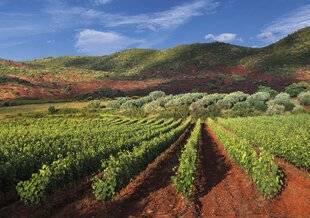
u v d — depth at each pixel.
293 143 27.44
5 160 26.72
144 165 26.84
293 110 79.31
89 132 48.25
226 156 33.59
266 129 42.47
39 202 18.69
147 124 69.56
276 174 21.22
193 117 87.19
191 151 26.03
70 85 143.00
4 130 54.06
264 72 159.62
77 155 25.22
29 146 31.22
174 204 19.05
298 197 19.39
